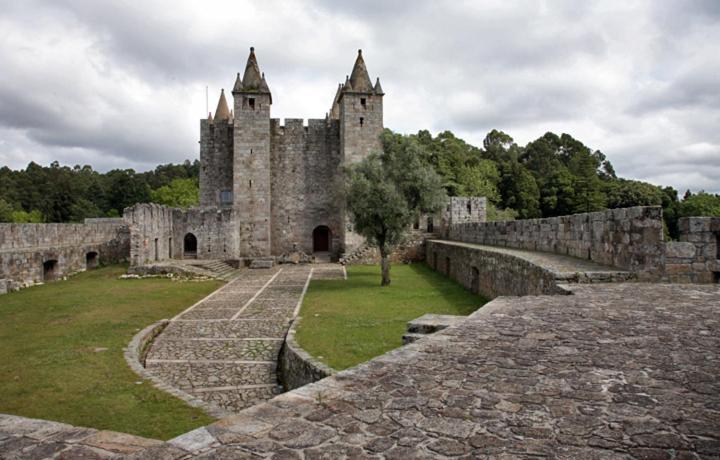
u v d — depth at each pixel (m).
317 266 37.31
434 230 40.09
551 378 4.76
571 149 99.44
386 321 14.67
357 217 24.14
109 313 17.00
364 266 36.59
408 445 3.46
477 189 66.69
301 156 44.09
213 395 10.70
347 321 14.75
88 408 8.16
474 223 29.81
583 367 5.06
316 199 44.09
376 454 3.34
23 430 4.56
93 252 33.00
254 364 12.67
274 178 43.78
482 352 5.71
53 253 27.22
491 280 18.36
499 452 3.31
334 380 4.87
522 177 73.38
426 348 5.95
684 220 10.98
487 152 96.38
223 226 37.91
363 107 41.16
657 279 10.98
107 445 4.23
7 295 21.00
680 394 4.25
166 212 36.03
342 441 3.56
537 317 7.52
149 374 10.15
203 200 43.91
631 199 68.31
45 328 14.55
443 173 67.12
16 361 11.04
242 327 16.16
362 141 41.00
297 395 4.49
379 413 4.04
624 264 11.91
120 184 93.62
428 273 30.50
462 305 17.72
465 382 4.72
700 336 6.12
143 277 27.39
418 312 16.34
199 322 16.88
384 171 24.52
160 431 7.20
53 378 9.79
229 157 44.06
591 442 3.41
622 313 7.60
